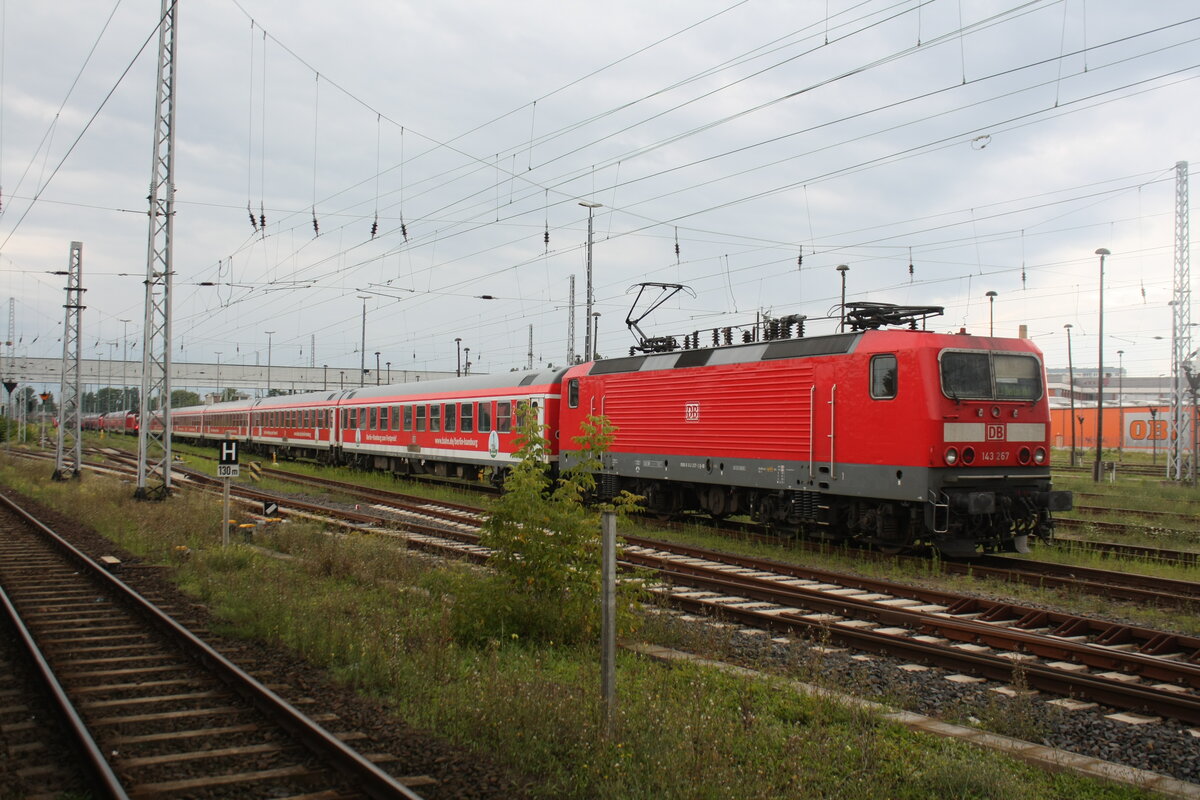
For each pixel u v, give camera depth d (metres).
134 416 80.31
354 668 8.68
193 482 34.59
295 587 12.69
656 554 16.88
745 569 15.38
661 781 5.93
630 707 7.24
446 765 6.44
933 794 6.01
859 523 16.94
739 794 5.79
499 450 28.80
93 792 6.14
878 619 11.26
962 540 15.47
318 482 33.88
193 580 13.95
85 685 8.53
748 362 18.86
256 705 7.85
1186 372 37.75
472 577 10.57
